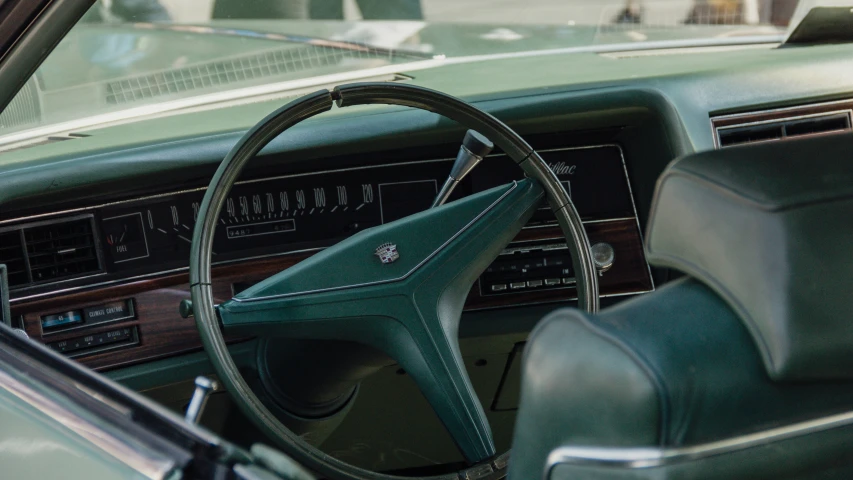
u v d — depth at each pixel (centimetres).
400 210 187
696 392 63
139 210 173
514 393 204
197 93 202
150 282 173
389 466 210
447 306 142
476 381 202
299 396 161
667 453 63
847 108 197
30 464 83
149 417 78
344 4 211
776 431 67
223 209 179
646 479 63
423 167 187
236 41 205
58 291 168
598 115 189
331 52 212
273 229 181
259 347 161
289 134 174
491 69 215
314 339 149
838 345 64
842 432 70
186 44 200
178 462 74
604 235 199
